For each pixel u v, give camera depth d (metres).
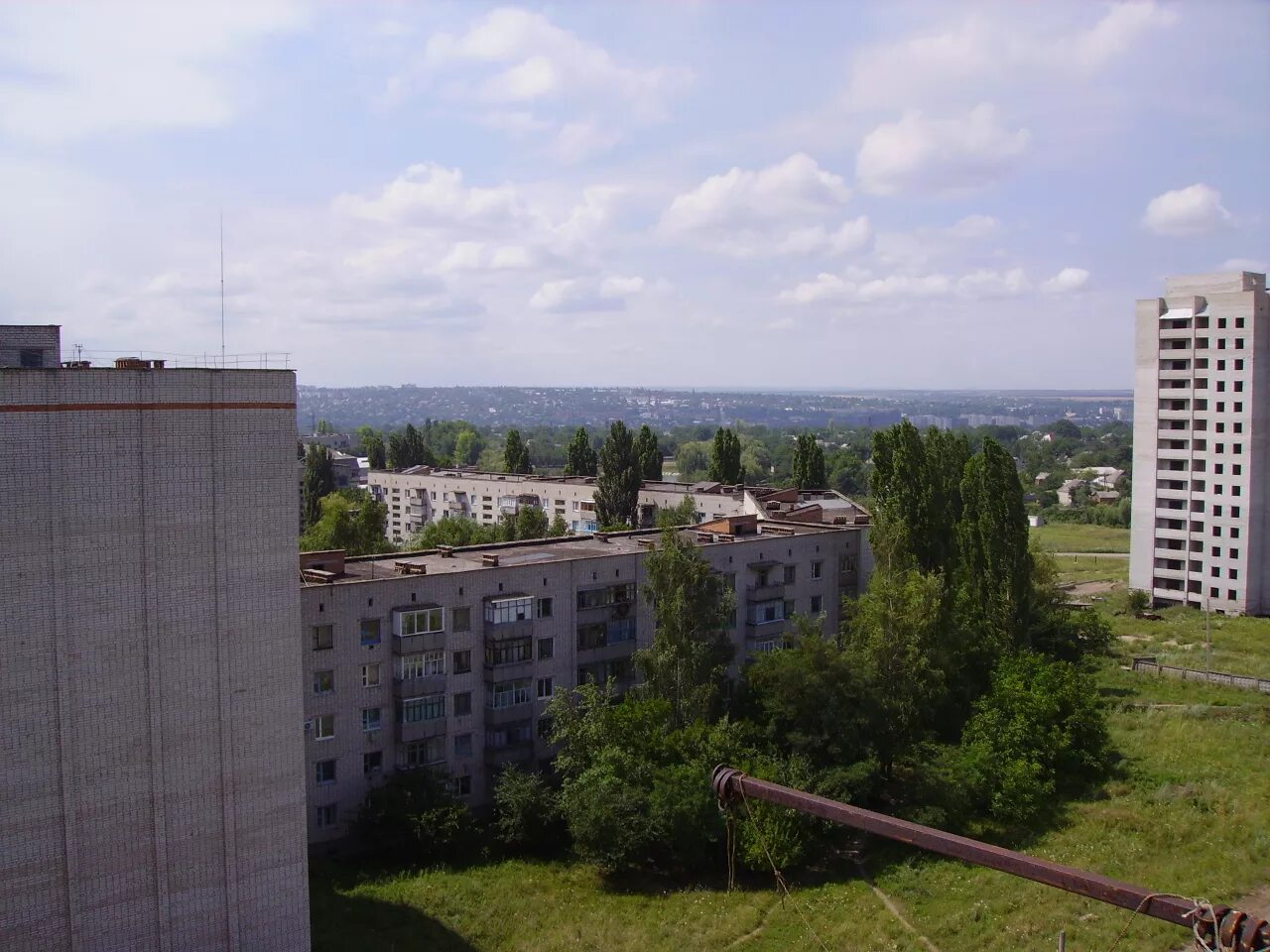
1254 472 121.00
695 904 54.06
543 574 68.62
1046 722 70.75
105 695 37.34
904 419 87.25
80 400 36.53
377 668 61.31
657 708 64.31
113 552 37.38
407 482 177.25
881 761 67.12
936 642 74.06
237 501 40.03
